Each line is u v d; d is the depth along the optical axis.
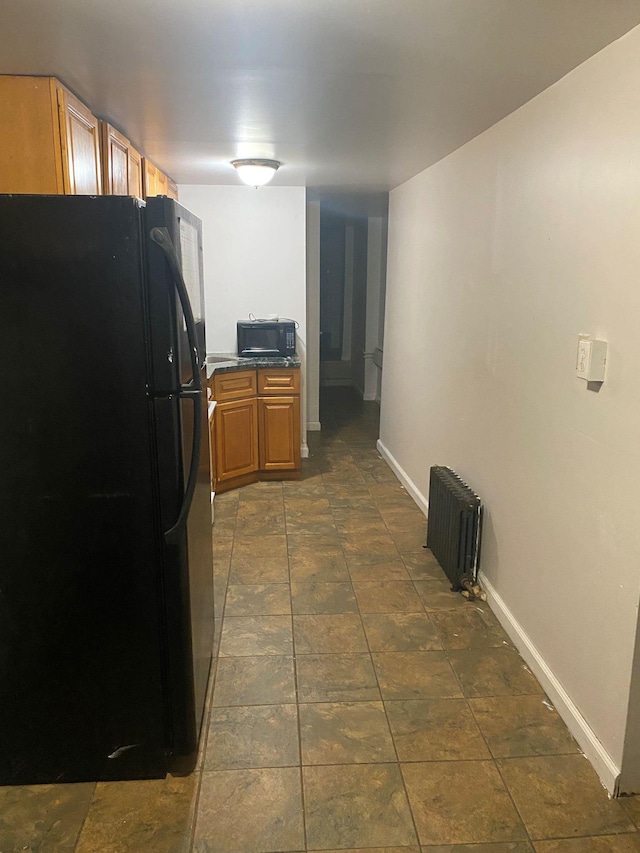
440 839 1.65
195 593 1.92
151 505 1.69
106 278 1.56
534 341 2.25
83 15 1.46
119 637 1.76
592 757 1.89
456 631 2.61
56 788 1.83
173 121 2.49
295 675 2.33
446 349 3.36
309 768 1.89
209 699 2.19
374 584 3.01
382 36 1.60
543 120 2.12
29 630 1.74
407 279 4.25
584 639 1.95
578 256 1.92
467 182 2.94
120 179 2.65
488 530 2.78
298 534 3.60
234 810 1.74
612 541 1.77
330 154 3.24
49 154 1.92
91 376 1.61
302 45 1.66
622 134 1.66
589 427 1.88
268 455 4.49
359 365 7.64
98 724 1.81
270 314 4.70
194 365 1.69
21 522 1.68
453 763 1.91
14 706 1.78
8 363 1.59
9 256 1.54
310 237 5.46
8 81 1.88
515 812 1.74
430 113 2.38
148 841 1.64
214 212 4.53
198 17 1.47
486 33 1.59
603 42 1.67
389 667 2.38
